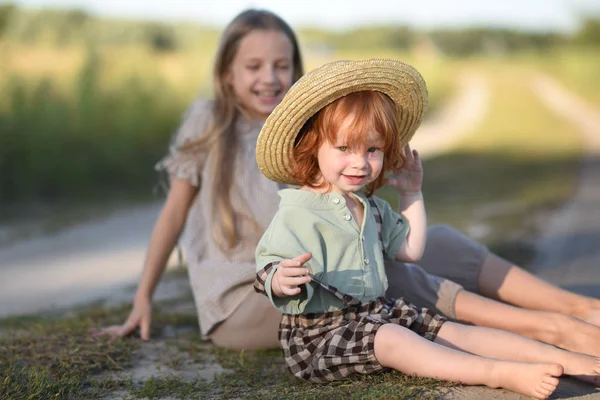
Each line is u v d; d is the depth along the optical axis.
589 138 15.72
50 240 6.45
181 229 2.93
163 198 9.16
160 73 13.79
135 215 7.96
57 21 16.19
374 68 2.20
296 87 2.18
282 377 2.35
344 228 2.24
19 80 9.83
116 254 5.79
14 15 15.26
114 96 11.26
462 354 2.06
